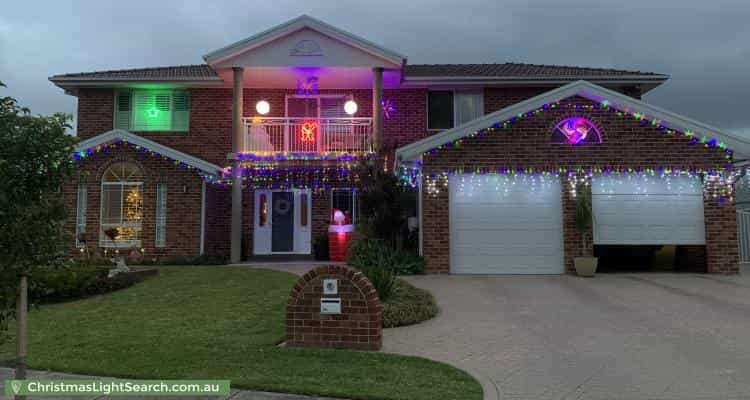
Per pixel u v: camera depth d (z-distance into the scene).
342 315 6.55
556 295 10.03
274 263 14.70
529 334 7.19
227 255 16.44
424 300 8.92
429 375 5.31
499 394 4.90
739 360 5.96
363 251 13.31
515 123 13.13
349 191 16.97
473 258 12.97
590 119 13.08
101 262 12.96
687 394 4.90
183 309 8.63
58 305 9.12
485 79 16.77
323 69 15.52
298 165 15.27
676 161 12.95
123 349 6.29
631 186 13.08
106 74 17.27
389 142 15.02
